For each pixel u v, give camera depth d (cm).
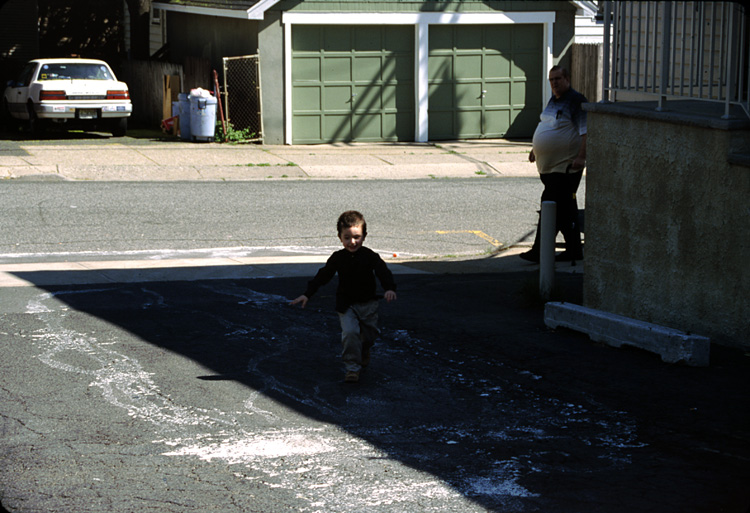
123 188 1652
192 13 2584
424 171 1948
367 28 2253
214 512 470
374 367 727
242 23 2250
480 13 2300
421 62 2289
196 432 584
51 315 855
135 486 500
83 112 2241
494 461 545
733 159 721
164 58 2867
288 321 860
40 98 2202
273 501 484
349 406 639
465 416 623
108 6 3391
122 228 1329
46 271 1041
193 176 1814
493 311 906
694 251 772
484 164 2028
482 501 488
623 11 881
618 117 844
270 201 1573
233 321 854
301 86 2228
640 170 823
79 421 598
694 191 766
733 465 541
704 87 966
